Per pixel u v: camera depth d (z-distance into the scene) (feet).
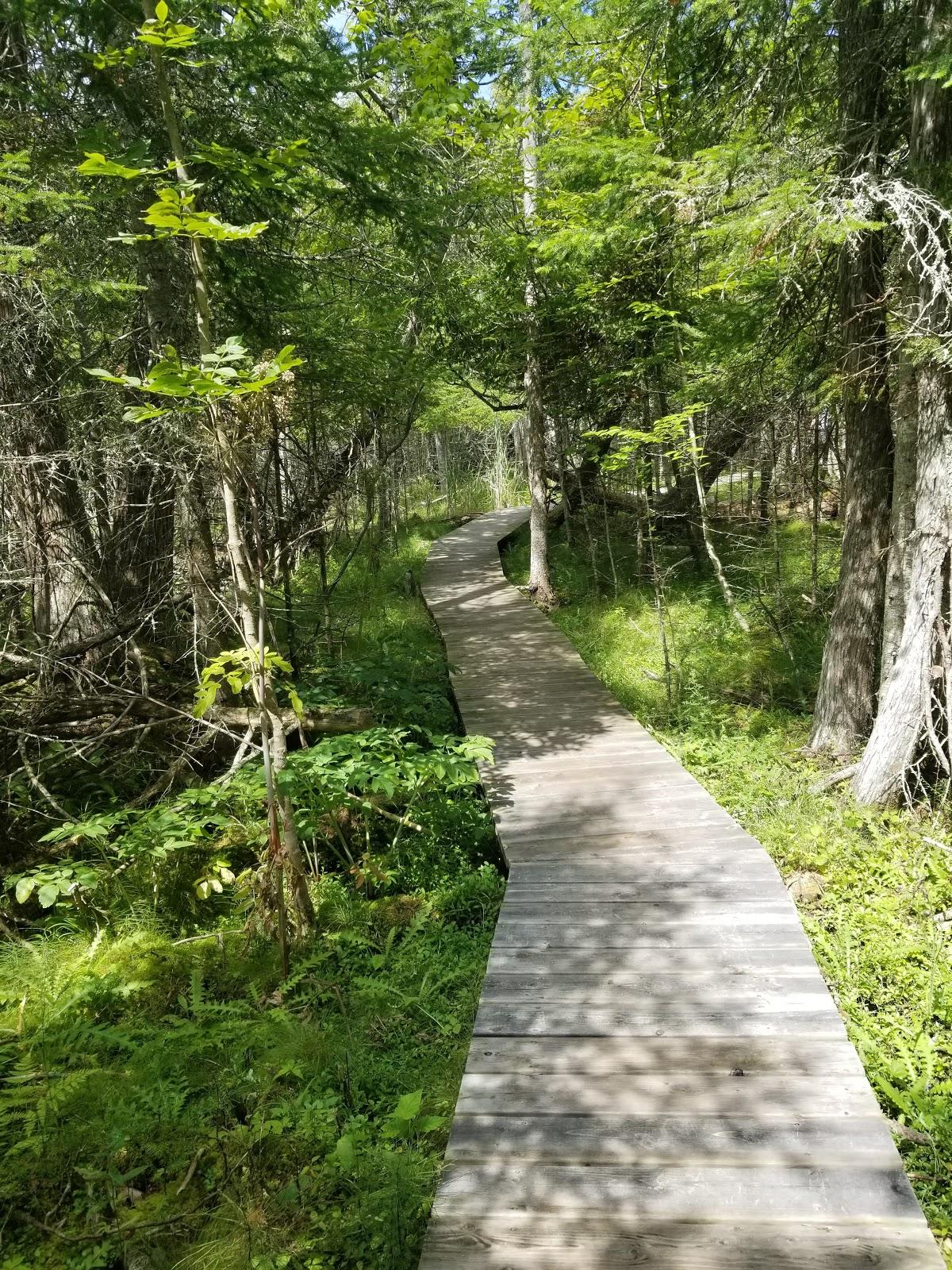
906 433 16.90
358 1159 8.41
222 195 17.07
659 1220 7.15
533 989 10.58
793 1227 7.02
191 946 12.62
